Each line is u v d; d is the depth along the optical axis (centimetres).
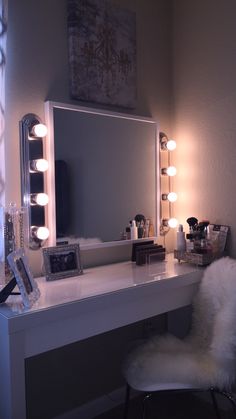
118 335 185
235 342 127
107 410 178
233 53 177
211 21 186
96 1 169
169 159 209
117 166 183
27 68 151
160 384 125
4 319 107
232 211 181
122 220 185
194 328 156
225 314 132
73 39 161
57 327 118
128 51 184
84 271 165
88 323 126
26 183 149
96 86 171
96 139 174
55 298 122
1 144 136
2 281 132
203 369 126
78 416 169
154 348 146
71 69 163
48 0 157
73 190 164
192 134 199
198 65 194
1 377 113
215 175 188
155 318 203
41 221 155
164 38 206
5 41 138
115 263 183
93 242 173
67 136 162
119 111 185
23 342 109
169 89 210
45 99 156
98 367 177
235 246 180
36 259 154
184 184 205
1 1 136
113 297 130
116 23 178
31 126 150
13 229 137
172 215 210
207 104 190
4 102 139
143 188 195
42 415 159
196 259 173
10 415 108
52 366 161
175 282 152
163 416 173
